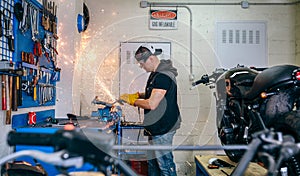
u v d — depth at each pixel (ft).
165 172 7.82
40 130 5.37
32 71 8.43
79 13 13.10
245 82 7.82
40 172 4.61
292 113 5.90
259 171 7.63
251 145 2.54
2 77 6.53
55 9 10.87
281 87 6.47
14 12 7.36
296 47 15.05
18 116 7.62
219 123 9.33
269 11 14.99
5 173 4.26
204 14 15.01
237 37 15.01
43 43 9.46
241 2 15.07
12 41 7.22
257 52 14.99
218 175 7.77
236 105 8.18
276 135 2.53
